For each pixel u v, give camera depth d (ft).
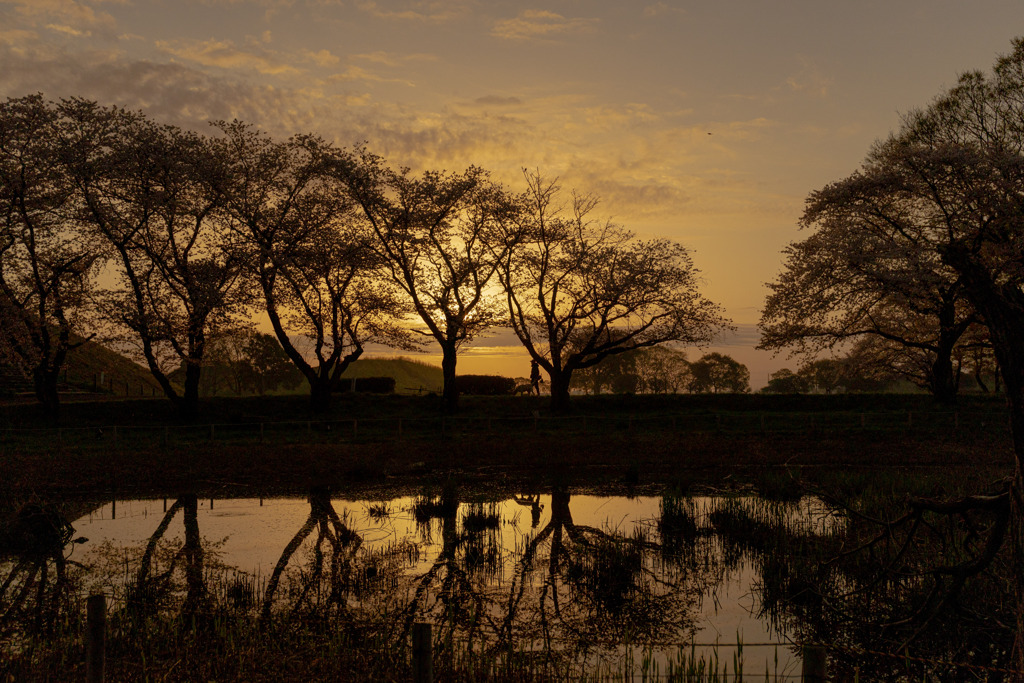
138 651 35.53
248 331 139.54
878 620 38.45
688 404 144.25
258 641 37.17
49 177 118.01
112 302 126.93
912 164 116.98
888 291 121.70
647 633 39.81
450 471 97.71
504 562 54.44
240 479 91.97
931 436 106.11
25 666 33.24
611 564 51.70
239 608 43.24
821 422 120.26
